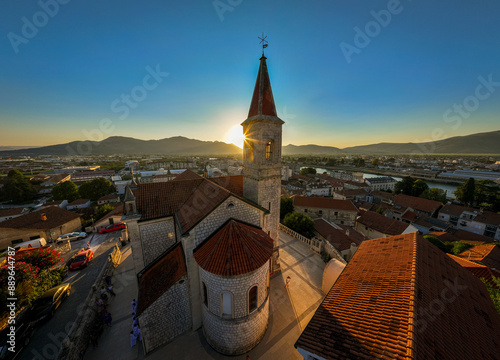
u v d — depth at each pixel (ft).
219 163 592.60
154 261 64.28
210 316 53.26
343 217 189.67
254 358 52.42
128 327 61.31
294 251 103.40
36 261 79.05
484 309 41.81
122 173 444.14
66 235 130.62
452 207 231.91
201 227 56.65
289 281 79.36
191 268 56.39
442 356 27.81
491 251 94.94
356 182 376.48
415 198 262.88
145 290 55.21
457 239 155.84
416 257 45.44
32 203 281.54
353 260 56.59
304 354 35.27
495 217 198.18
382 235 163.84
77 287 80.79
